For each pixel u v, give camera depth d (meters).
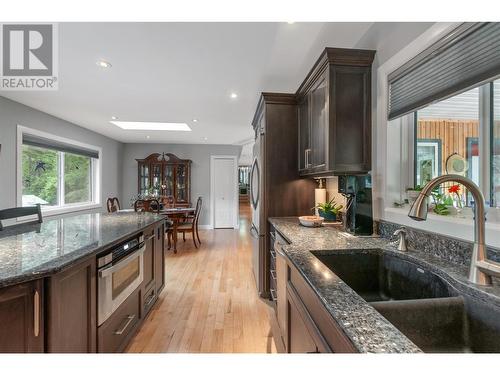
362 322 0.68
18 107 3.43
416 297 1.21
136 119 4.32
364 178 1.85
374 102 1.81
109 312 1.61
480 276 0.90
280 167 2.79
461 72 1.17
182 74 2.57
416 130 1.66
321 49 2.12
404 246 1.38
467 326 0.87
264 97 2.75
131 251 1.93
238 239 5.52
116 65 2.36
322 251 1.41
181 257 4.17
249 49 2.11
